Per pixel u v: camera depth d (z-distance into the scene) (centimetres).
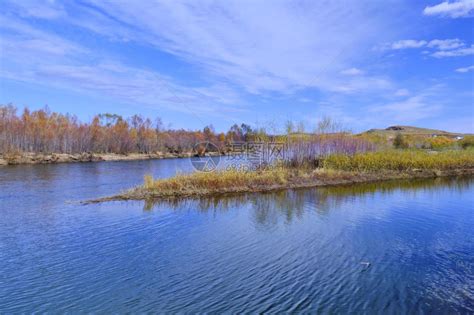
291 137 2975
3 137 5503
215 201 1850
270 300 732
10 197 1989
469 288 789
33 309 705
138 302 729
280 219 1455
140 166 4456
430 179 2878
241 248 1079
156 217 1493
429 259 980
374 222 1402
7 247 1096
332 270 897
